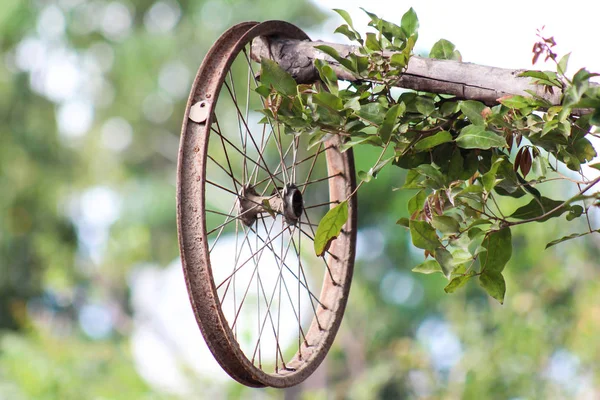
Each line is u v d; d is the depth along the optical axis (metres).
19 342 13.45
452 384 10.96
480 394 10.27
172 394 13.91
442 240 3.93
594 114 3.47
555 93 3.69
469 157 4.03
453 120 3.99
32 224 20.72
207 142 3.69
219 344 3.69
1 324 19.88
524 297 10.40
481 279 3.93
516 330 10.28
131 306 20.38
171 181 21.81
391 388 12.16
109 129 22.72
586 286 10.47
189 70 21.42
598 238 10.60
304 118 3.94
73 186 21.78
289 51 4.22
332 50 3.93
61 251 19.73
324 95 3.85
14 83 21.52
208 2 21.34
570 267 10.55
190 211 3.67
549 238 10.63
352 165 4.37
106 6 23.11
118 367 13.73
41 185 20.97
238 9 20.62
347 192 4.36
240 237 16.97
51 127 21.70
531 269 10.89
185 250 3.65
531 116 3.74
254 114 18.80
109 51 23.05
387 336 18.83
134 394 13.31
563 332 10.38
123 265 19.45
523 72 3.63
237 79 18.80
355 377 16.83
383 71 3.94
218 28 21.08
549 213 3.84
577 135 3.73
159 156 22.27
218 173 18.22
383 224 19.58
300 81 4.23
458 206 4.03
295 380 3.96
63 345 14.14
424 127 4.00
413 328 19.05
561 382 10.46
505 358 10.30
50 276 18.89
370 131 4.23
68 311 20.03
